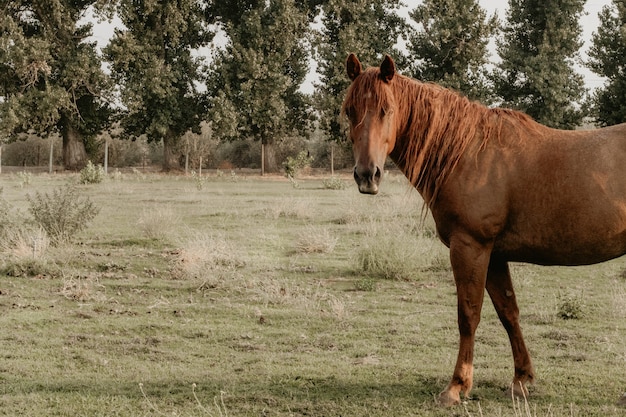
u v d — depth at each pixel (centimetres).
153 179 3803
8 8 4356
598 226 414
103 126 4981
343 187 3048
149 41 4594
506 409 450
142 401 476
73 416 450
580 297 861
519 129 445
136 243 1280
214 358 600
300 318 752
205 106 4900
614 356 597
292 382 521
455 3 4669
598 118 4750
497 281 470
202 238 1234
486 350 621
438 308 804
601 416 439
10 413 454
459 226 443
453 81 4644
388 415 443
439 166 452
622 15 4516
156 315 761
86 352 613
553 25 4672
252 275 993
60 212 1287
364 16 4766
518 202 432
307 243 1244
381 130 434
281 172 4972
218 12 4956
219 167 5475
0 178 3503
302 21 4691
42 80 4584
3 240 1177
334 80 4634
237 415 449
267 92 4647
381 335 679
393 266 995
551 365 569
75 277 971
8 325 704
